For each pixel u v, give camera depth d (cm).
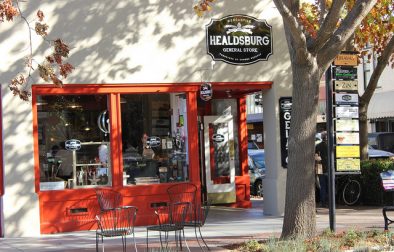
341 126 1134
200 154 1695
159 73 1401
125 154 1384
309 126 1020
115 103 1373
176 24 1417
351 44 1645
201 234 1157
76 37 1343
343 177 1684
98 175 1363
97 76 1355
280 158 1477
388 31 1678
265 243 1005
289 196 1027
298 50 991
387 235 1035
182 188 1399
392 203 1630
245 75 1463
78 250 1075
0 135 1297
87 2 1355
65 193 1317
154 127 1414
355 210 1570
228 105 1741
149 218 1369
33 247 1123
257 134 3131
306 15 1605
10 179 1275
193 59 1428
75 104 1355
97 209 1336
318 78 1028
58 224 1305
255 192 2128
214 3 1447
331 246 940
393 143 2347
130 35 1382
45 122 1326
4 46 1288
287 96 1488
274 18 1490
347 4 1525
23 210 1276
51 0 1328
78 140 1352
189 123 1427
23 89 1290
